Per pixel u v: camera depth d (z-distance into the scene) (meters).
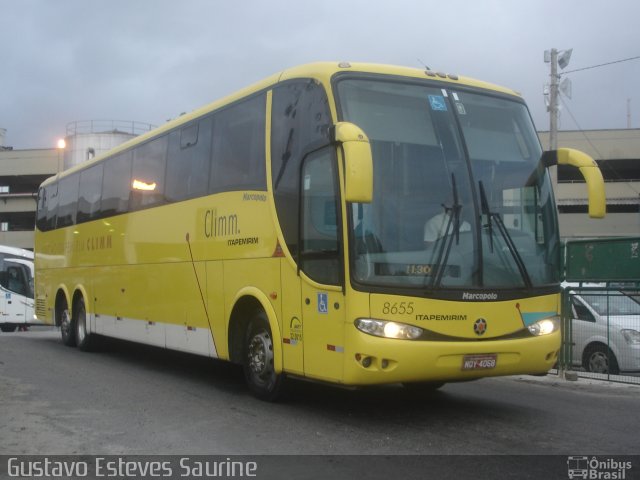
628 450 6.30
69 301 15.20
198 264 9.70
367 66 7.49
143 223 11.59
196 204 9.85
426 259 6.83
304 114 7.62
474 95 7.84
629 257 10.70
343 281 6.73
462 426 7.25
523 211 7.57
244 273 8.56
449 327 6.77
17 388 9.64
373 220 6.79
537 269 7.46
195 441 6.60
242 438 6.70
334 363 6.87
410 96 7.45
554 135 25.91
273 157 8.15
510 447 6.38
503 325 7.05
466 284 6.94
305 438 6.69
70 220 15.41
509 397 9.08
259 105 8.56
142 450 6.30
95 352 14.34
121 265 12.45
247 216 8.56
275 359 7.88
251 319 8.72
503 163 7.64
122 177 12.66
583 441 6.62
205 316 9.49
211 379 10.52
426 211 6.99
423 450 6.25
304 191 7.50
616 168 50.25
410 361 6.56
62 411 8.01
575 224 47.69
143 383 10.10
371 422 7.41
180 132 10.59
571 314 10.59
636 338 10.58
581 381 10.20
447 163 7.28
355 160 6.21
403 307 6.63
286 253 7.72
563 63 25.86
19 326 28.05
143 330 11.50
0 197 58.12
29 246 57.22
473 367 6.85
